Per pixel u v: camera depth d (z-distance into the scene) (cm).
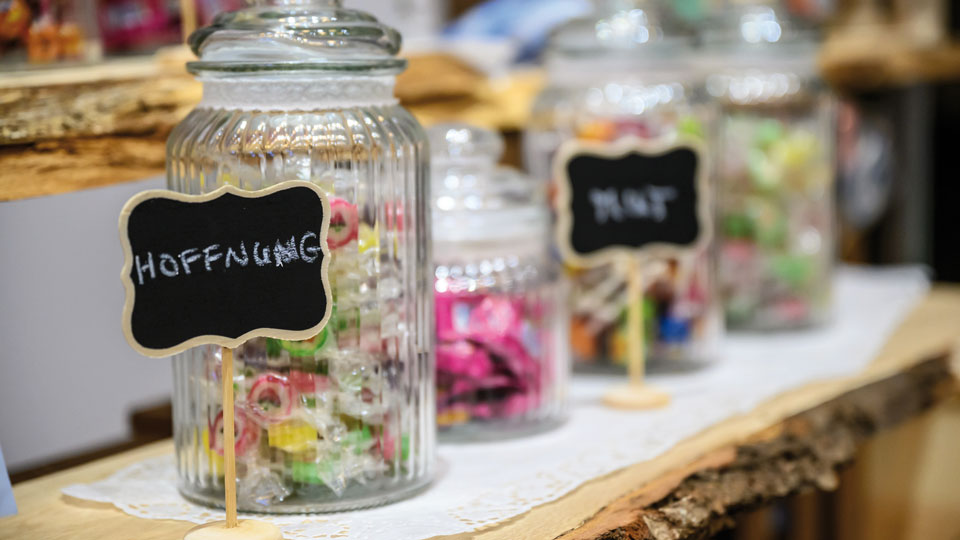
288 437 96
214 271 89
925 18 252
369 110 100
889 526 174
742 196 164
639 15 147
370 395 99
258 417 96
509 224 121
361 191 98
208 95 100
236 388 96
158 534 94
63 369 161
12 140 105
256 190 93
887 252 244
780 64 166
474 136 122
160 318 87
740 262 166
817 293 168
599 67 146
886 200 240
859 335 167
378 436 99
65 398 162
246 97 97
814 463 123
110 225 166
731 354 159
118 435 171
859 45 228
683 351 146
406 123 103
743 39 166
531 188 125
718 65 167
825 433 127
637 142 137
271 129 96
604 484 106
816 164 167
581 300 146
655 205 137
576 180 134
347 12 100
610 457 114
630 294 138
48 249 157
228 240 90
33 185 108
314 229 92
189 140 99
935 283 264
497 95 169
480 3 208
